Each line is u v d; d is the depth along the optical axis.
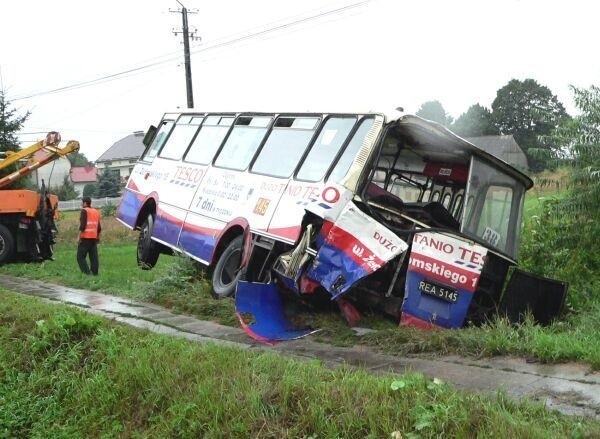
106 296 10.65
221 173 10.48
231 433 4.74
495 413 4.16
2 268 14.75
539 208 10.54
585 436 3.90
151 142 13.68
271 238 8.55
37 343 7.09
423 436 4.05
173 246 11.22
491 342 6.25
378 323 7.87
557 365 5.73
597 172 8.55
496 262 8.27
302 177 8.59
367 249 7.12
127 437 5.39
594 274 8.88
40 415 6.20
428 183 9.58
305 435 4.48
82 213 13.76
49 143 16.59
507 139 39.44
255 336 7.34
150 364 6.04
